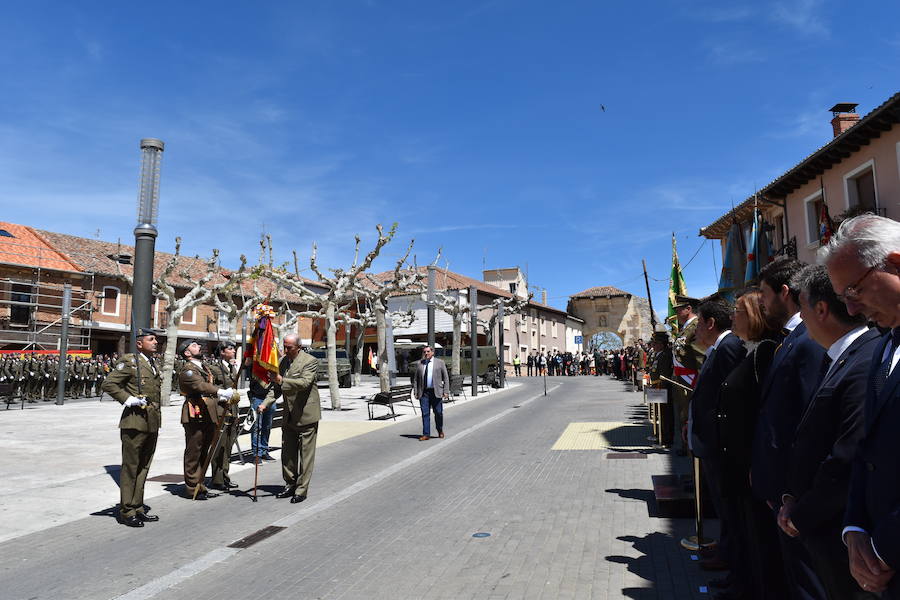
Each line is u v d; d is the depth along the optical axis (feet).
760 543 10.41
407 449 34.91
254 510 21.31
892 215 47.24
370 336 158.51
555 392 82.23
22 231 121.19
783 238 64.23
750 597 11.82
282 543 17.40
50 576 14.78
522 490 23.48
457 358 83.97
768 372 9.63
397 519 19.81
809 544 6.97
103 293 119.44
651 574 14.11
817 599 8.29
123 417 19.42
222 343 28.73
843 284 6.03
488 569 14.78
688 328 22.18
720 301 13.91
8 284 107.24
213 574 14.90
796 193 61.41
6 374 69.41
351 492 23.97
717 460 11.44
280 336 96.17
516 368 144.77
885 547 5.35
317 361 23.39
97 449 34.30
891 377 5.74
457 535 17.80
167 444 36.94
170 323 65.21
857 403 6.63
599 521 18.78
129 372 19.36
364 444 37.11
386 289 69.62
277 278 68.74
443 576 14.42
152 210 30.22
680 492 19.79
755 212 62.80
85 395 79.56
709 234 80.69
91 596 13.52
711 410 12.59
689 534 17.16
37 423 47.73
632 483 23.98
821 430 7.11
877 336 6.95
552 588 13.42
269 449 35.50
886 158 48.06
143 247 29.81
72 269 114.62
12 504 21.77
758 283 11.27
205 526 19.26
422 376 39.22
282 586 14.05
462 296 143.84
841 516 6.60
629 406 57.16
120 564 15.67
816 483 6.75
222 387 26.58
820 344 7.84
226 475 25.07
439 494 23.27
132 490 19.40
